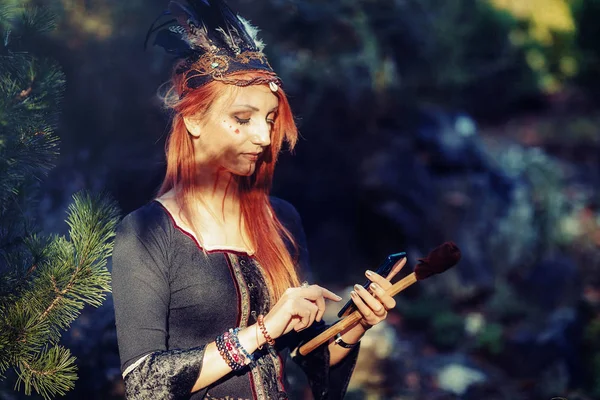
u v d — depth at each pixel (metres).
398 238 6.22
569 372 4.92
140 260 1.61
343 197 6.27
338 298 1.65
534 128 10.64
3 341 1.54
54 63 1.68
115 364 2.86
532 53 11.47
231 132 1.67
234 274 1.69
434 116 6.95
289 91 5.53
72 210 1.67
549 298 5.92
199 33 1.68
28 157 1.60
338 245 6.25
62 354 1.64
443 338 5.36
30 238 1.64
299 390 4.01
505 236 6.36
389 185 6.20
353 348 1.88
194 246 1.67
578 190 8.49
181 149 1.73
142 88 4.64
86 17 4.49
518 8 11.09
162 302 1.61
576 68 12.23
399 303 5.97
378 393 4.40
